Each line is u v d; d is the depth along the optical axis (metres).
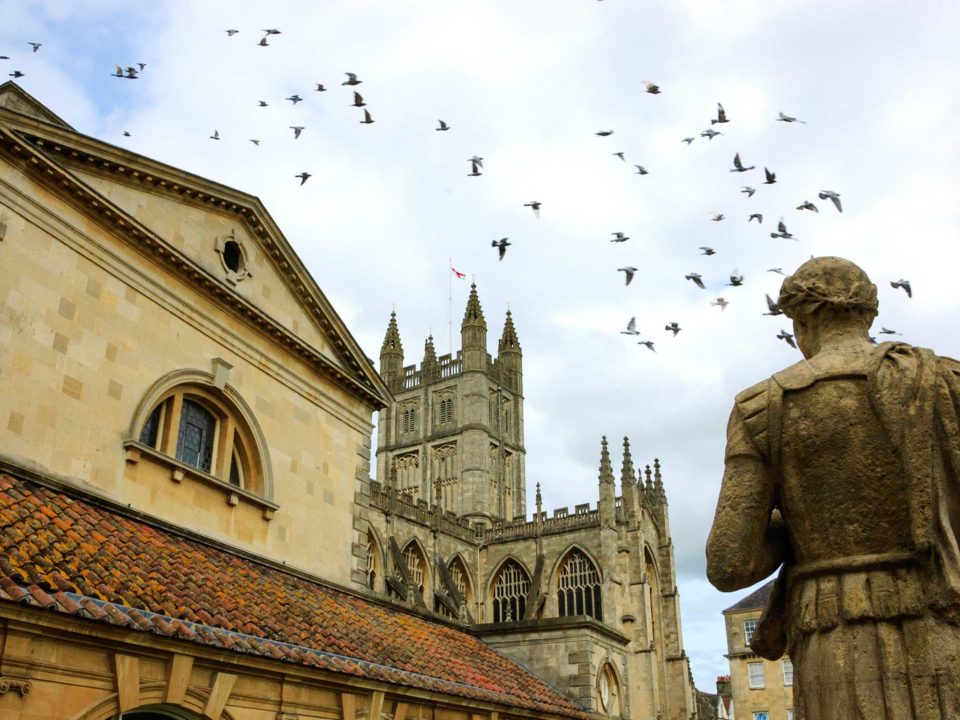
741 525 6.53
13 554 18.45
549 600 87.62
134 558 22.34
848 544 6.22
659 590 99.12
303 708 22.77
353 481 35.94
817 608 6.18
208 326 29.78
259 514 30.33
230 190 31.11
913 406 6.06
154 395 26.98
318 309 35.03
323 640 25.28
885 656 5.85
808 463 6.36
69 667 17.12
